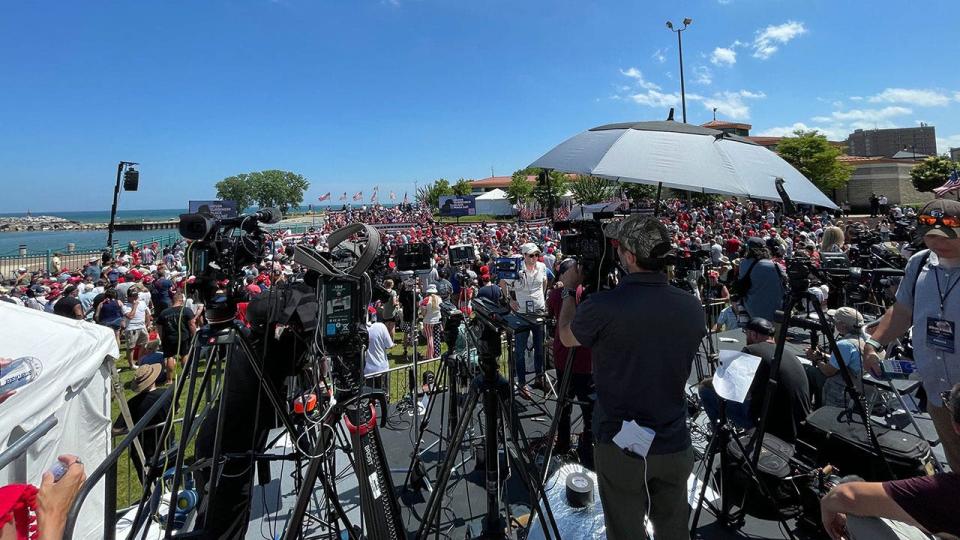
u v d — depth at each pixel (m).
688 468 2.09
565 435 4.10
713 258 9.40
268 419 2.73
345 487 3.73
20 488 1.69
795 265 2.75
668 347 2.01
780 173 2.92
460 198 45.19
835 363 3.74
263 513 3.44
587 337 2.12
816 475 2.85
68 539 1.67
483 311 2.59
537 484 2.75
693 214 30.09
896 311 2.85
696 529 2.91
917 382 3.53
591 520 3.10
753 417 3.37
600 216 2.89
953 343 2.42
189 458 3.73
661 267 2.11
